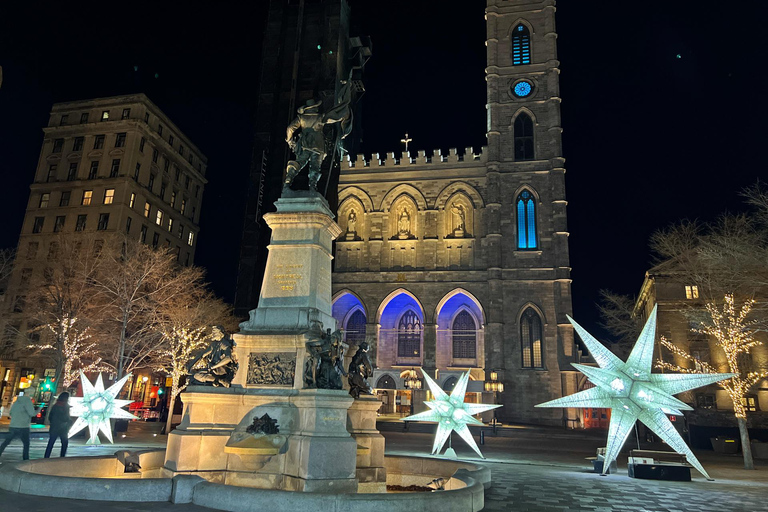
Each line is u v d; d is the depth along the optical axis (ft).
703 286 100.17
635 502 43.80
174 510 31.17
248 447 38.93
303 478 37.76
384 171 223.51
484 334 199.72
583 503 42.55
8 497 32.40
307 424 40.06
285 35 220.84
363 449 43.96
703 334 140.87
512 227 206.39
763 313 113.50
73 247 143.64
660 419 52.60
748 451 82.07
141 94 215.72
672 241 111.04
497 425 156.97
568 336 190.90
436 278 208.74
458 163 218.59
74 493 33.45
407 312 214.90
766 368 128.57
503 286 201.36
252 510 31.04
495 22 229.25
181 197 243.19
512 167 211.82
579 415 182.60
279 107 210.59
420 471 52.37
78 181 208.03
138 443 82.12
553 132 211.00
